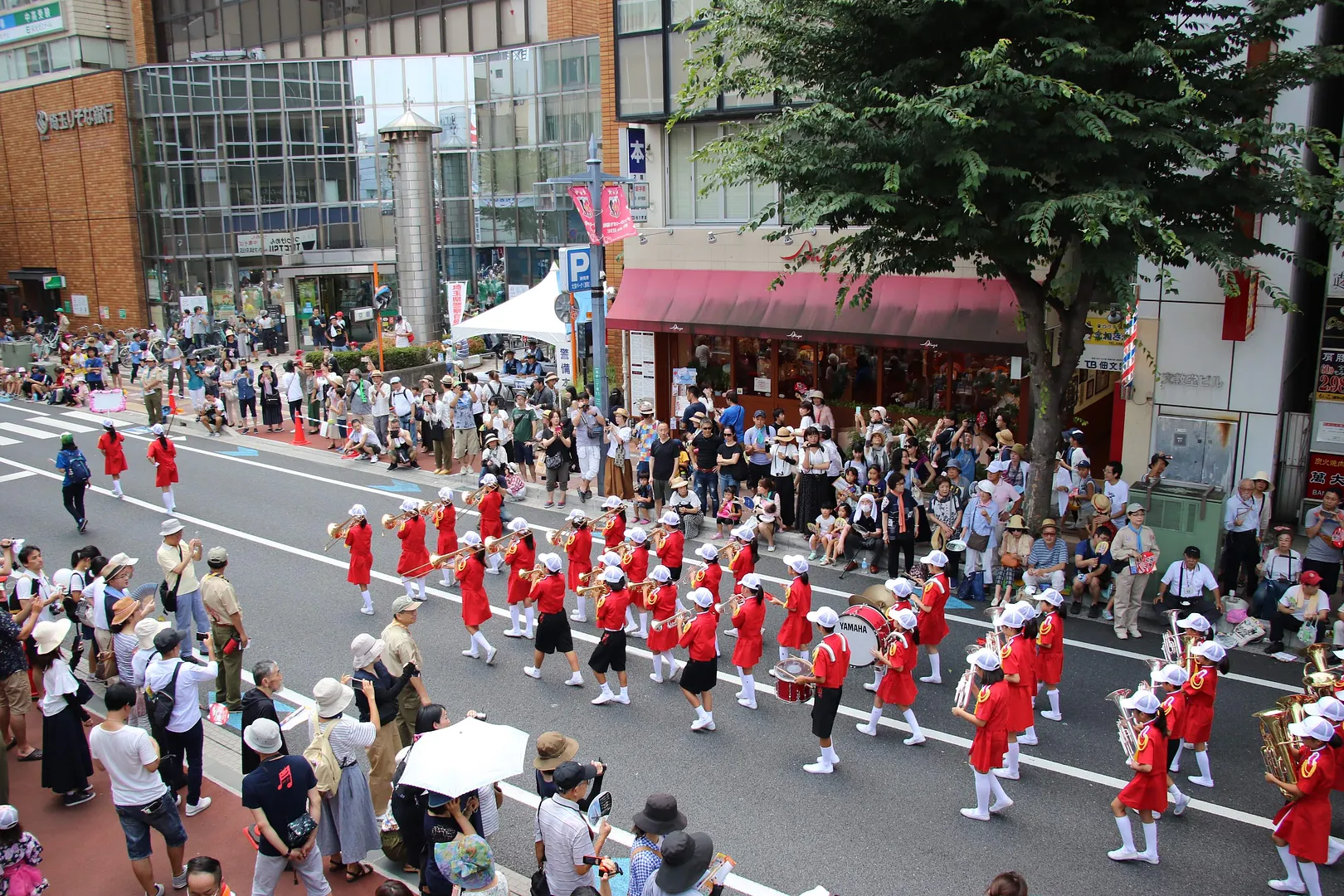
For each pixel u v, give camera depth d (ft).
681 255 79.15
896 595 36.73
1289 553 43.55
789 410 78.07
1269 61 44.78
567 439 65.98
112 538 60.64
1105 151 40.68
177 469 72.43
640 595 43.73
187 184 135.03
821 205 42.52
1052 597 36.86
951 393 70.08
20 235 151.74
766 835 30.96
